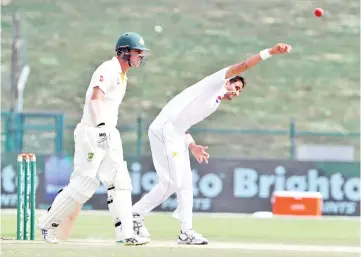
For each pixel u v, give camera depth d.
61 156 64.75
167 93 114.56
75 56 120.31
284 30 127.19
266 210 67.19
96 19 128.00
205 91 31.80
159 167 31.95
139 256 26.14
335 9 131.50
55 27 125.19
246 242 37.53
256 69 120.69
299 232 48.53
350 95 117.31
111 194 29.78
